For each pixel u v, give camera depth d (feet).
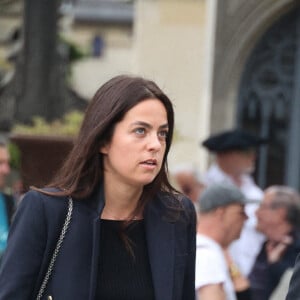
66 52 81.97
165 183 24.17
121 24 289.53
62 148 55.52
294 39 113.09
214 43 115.85
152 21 118.52
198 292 32.32
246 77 115.34
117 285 22.85
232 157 55.26
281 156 114.21
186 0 116.98
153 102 22.86
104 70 286.05
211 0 115.55
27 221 22.76
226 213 34.42
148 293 23.02
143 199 23.73
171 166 114.52
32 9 72.74
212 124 115.75
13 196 43.88
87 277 22.52
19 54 74.02
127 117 22.72
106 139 23.06
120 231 23.27
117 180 23.20
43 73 72.90
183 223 24.07
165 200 24.08
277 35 113.80
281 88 113.91
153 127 22.84
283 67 113.80
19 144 55.01
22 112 72.74
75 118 65.87
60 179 23.45
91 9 289.53
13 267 22.50
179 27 117.70
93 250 22.59
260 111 115.03
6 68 142.82
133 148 22.68
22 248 22.59
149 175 22.81
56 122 66.08
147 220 23.62
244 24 114.01
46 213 22.80
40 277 22.75
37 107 72.54
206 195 34.76
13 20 216.54
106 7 290.97
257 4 112.88
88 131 23.08
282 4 111.34
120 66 287.69
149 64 118.62
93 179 23.16
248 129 115.65
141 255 23.34
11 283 22.38
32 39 72.90
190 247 24.39
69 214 22.84
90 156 23.02
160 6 118.11
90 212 22.98
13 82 79.36
